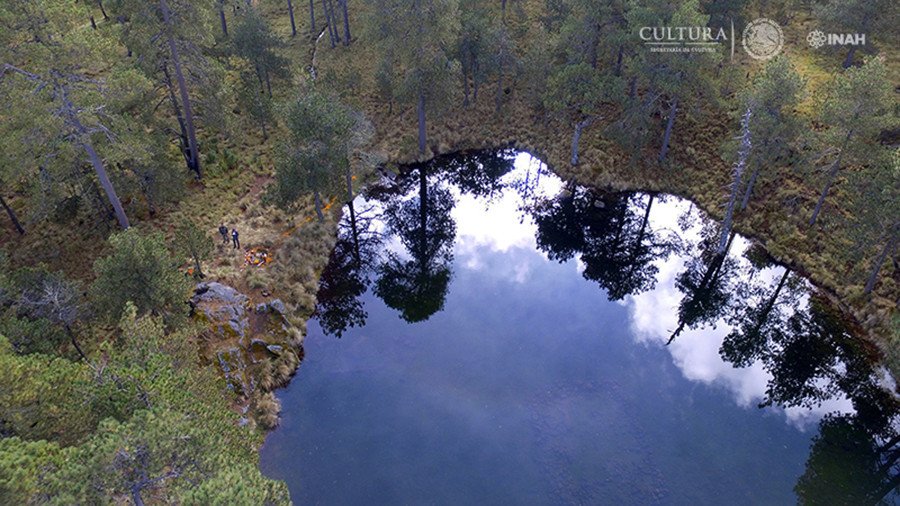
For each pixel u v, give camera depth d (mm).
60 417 16844
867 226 30391
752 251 39656
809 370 31734
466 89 51812
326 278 37406
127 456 13984
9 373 15625
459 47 48469
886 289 33500
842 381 30875
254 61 47281
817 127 40594
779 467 26469
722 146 37750
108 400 16906
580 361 31969
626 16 39875
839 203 37969
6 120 25750
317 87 46281
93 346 27328
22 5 24828
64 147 26922
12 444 14000
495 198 47188
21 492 12758
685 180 44906
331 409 28641
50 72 25672
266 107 45375
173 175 35844
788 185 40281
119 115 29484
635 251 41625
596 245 42531
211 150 43406
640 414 28906
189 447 15039
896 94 41844
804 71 46625
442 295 37281
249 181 42219
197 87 39125
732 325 35219
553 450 26984
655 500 25031
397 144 49719
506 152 50469
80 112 26328
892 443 27719
